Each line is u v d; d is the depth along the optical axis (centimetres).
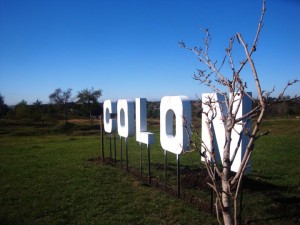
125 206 866
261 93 242
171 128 1012
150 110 4994
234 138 741
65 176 1255
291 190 984
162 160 1593
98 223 755
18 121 5991
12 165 1562
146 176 1204
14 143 3002
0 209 878
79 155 1839
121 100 1326
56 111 7481
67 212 837
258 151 1794
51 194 1007
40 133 4400
